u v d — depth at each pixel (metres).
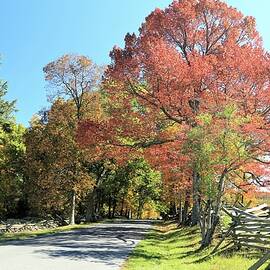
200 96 25.34
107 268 14.84
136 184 57.53
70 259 16.80
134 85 27.86
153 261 17.50
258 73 25.42
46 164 41.56
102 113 40.12
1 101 42.06
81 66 42.00
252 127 19.50
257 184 24.22
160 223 52.72
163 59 25.28
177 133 23.25
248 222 17.80
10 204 52.16
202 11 30.00
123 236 29.61
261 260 12.51
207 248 20.11
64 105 42.06
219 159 19.28
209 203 21.61
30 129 45.81
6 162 47.94
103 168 50.69
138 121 28.28
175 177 26.02
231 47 27.78
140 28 30.25
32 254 18.05
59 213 50.34
